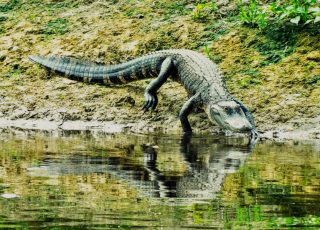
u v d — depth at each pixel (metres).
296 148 15.72
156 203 9.45
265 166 12.94
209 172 12.12
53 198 9.63
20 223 8.23
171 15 24.17
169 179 11.36
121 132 18.48
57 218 8.49
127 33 23.44
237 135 18.12
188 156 14.10
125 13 24.69
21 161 13.02
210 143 16.39
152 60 20.64
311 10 21.80
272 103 19.38
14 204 9.22
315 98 19.31
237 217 8.71
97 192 10.14
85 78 21.50
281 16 22.19
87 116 19.94
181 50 20.62
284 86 19.97
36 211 8.84
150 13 24.41
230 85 20.36
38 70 22.22
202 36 22.78
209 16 23.70
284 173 12.14
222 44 22.27
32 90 21.25
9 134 17.53
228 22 23.31
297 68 20.59
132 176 11.58
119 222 8.33
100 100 20.55
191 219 8.55
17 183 10.72
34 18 25.06
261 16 22.42
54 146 15.34
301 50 21.28
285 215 8.88
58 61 21.92
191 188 10.61
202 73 19.33
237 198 9.90
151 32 23.30
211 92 18.75
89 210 8.94
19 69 22.45
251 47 21.94
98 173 11.79
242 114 17.98
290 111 18.95
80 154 14.12
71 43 23.41
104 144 15.84
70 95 20.91
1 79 21.95
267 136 17.94
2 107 20.44
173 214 8.80
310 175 11.95
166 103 20.06
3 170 11.93
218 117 18.09
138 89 21.09
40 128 19.02
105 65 21.55
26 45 23.58
